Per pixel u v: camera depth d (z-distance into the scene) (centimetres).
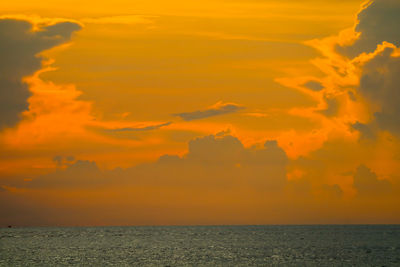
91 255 11688
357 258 10694
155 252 12531
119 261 10306
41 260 10575
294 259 10569
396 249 13188
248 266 9419
